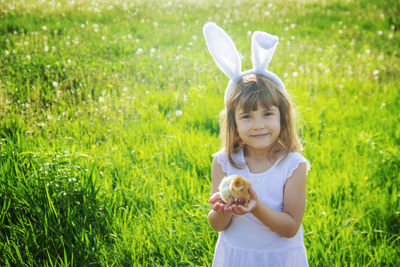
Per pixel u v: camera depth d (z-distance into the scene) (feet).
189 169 12.85
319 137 16.56
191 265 8.79
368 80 23.47
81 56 23.98
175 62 24.40
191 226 9.99
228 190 5.86
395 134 16.44
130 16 35.65
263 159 6.87
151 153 13.96
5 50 21.58
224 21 34.14
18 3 33.91
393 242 10.02
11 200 10.46
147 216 10.37
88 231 9.60
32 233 9.27
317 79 22.59
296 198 6.57
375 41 32.27
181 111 17.47
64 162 11.01
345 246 9.64
